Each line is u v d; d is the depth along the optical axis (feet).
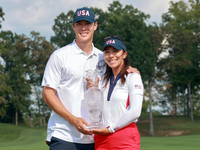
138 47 112.06
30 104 185.26
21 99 181.57
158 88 129.80
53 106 11.37
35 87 189.47
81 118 11.24
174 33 121.29
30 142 56.39
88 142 11.71
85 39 11.76
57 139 11.53
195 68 134.62
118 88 11.32
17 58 185.06
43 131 79.97
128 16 124.36
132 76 11.27
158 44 118.11
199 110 185.06
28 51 169.27
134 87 11.06
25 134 75.31
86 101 11.55
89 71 11.66
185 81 140.26
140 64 111.65
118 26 119.14
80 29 11.82
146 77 118.11
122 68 11.48
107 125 11.32
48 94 11.52
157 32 118.52
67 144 11.48
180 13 144.97
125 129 11.14
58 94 11.80
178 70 128.06
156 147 40.57
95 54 12.18
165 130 129.49
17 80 180.34
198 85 153.79
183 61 121.39
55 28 162.61
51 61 11.69
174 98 172.35
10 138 76.13
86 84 11.78
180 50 120.06
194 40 123.75
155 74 119.34
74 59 11.75
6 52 182.29
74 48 11.91
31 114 189.78
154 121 145.59
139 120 149.28
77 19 11.68
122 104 11.19
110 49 11.37
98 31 147.02
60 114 11.31
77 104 11.69
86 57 11.95
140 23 119.96
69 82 11.67
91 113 11.64
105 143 11.30
